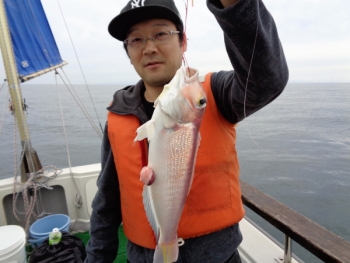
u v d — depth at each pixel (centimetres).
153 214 140
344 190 809
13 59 332
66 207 387
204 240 147
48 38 424
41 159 1218
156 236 139
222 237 151
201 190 145
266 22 109
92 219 184
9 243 256
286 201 749
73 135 1733
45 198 376
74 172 372
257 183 860
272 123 1616
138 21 147
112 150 169
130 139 160
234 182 154
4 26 322
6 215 361
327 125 1527
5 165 1114
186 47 165
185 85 134
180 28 156
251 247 234
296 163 1016
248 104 127
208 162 145
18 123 342
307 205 728
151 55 150
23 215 365
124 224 170
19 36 350
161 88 160
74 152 1334
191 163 133
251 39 105
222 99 143
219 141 147
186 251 146
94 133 1798
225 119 152
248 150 1138
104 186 177
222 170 149
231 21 103
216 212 146
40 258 270
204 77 154
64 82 408
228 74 143
